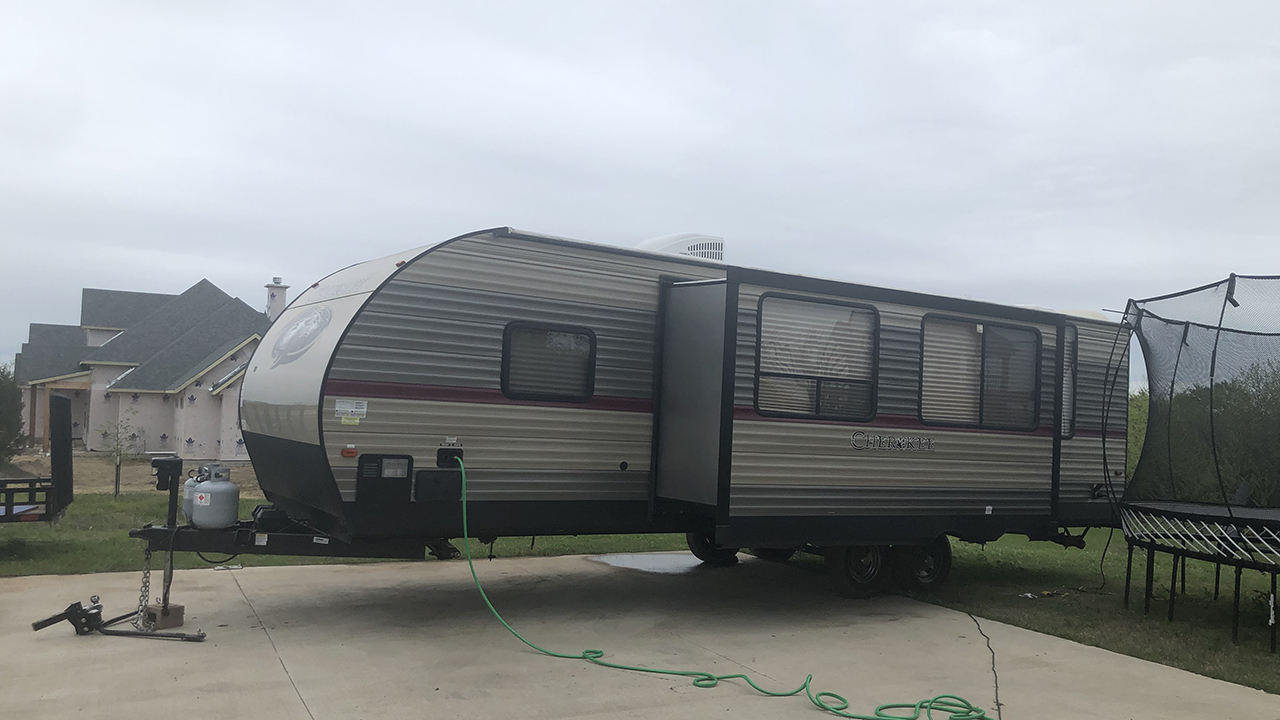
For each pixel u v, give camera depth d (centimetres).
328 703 485
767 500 707
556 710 489
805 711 504
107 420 3120
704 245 893
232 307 3238
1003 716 507
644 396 729
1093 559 1105
